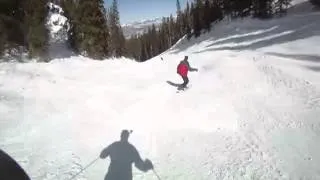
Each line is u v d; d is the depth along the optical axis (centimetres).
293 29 3459
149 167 734
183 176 691
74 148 830
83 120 1044
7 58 1927
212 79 1520
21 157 761
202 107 1165
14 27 2083
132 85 1541
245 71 1536
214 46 3669
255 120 1019
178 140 894
